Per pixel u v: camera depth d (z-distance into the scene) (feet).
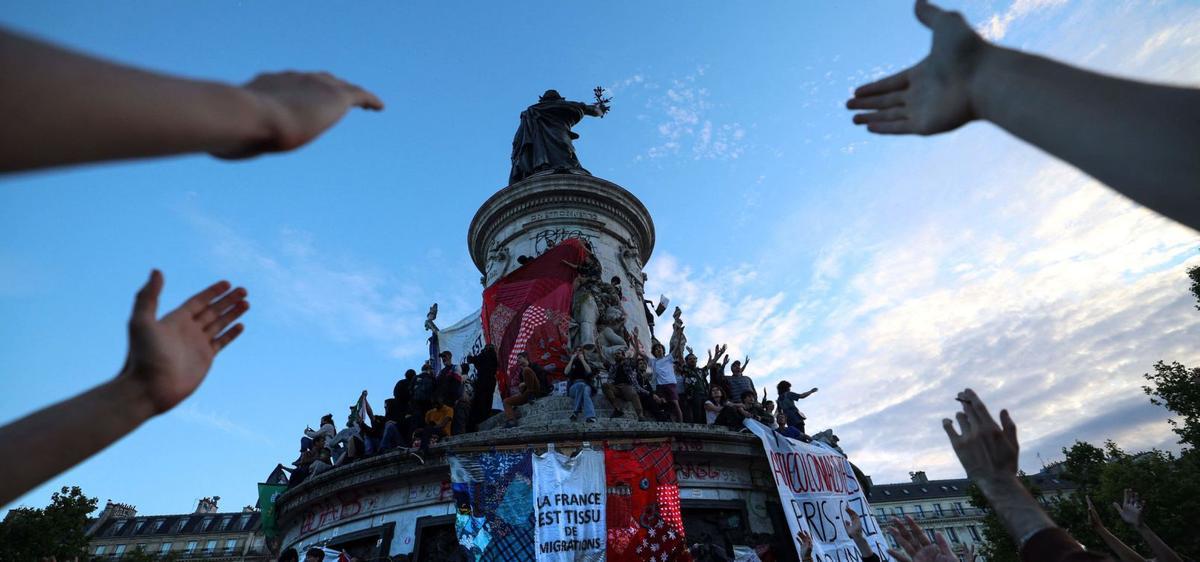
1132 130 3.25
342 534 37.99
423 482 37.19
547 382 46.62
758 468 40.14
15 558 105.19
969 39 4.65
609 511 33.30
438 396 41.27
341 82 4.45
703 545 34.68
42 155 1.94
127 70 2.51
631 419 40.32
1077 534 111.96
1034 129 3.88
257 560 208.44
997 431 8.65
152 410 5.49
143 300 5.64
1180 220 3.02
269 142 3.45
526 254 60.49
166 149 2.56
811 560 30.50
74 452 5.08
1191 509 100.63
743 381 49.85
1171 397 108.99
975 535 239.09
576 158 76.23
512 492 33.32
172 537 213.25
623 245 64.69
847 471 42.34
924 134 4.82
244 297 6.54
